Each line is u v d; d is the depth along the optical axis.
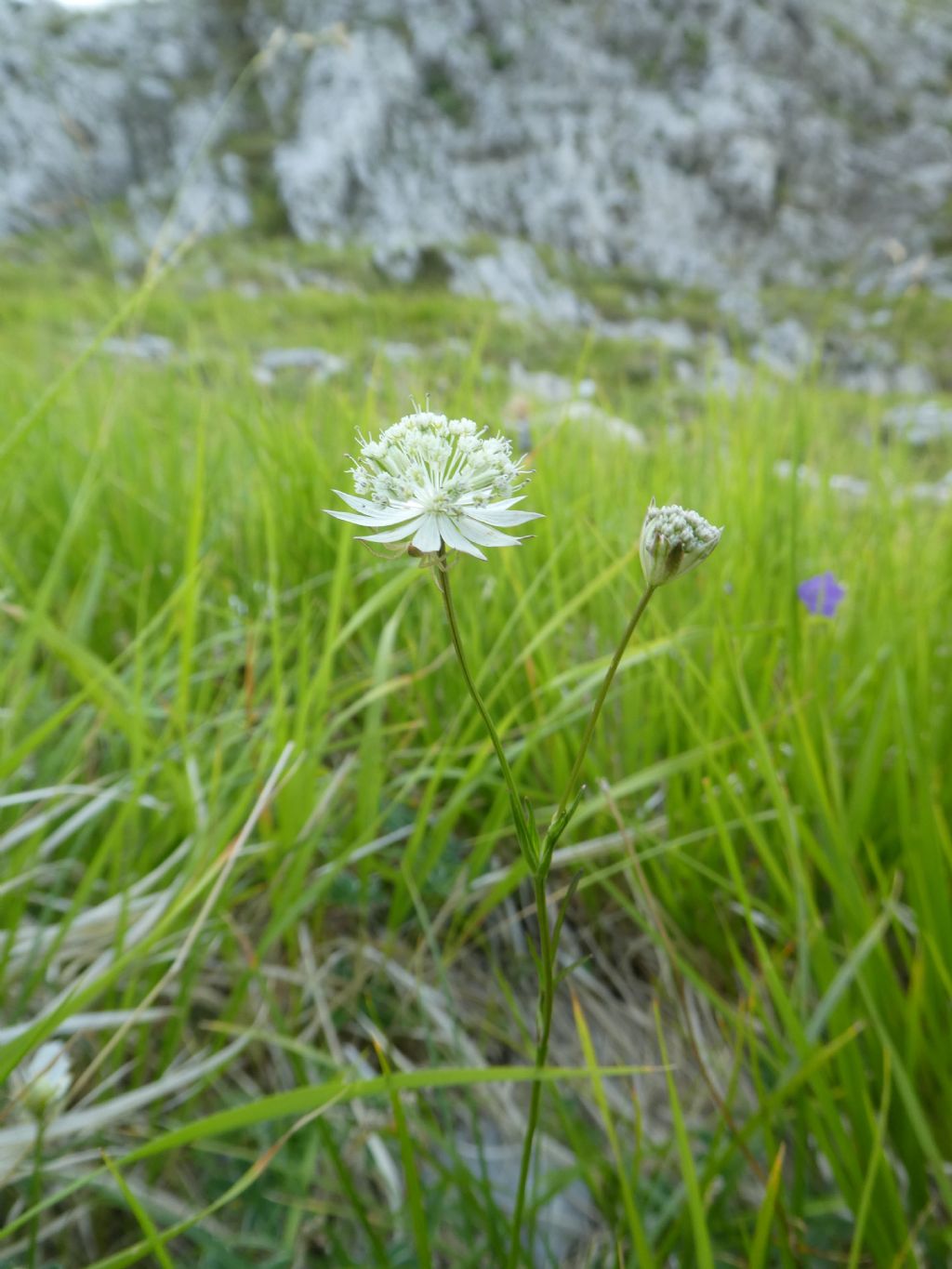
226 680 0.35
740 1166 0.20
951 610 0.36
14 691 0.28
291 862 0.25
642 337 3.45
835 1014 0.20
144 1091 0.20
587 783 0.28
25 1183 0.20
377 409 0.49
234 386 0.59
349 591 0.35
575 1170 0.20
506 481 0.13
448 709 0.32
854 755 0.30
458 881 0.28
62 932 0.21
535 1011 0.27
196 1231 0.19
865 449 0.57
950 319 2.71
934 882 0.21
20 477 0.39
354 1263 0.19
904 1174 0.22
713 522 0.38
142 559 0.37
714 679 0.28
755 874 0.28
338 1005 0.25
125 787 0.26
